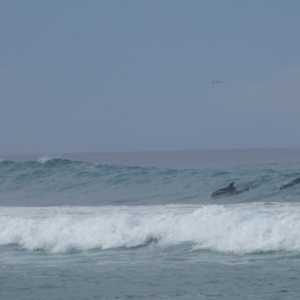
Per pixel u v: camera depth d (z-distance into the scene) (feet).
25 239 201.16
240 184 372.99
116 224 203.82
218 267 159.22
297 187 340.39
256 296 130.00
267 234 181.16
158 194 373.20
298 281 141.18
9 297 135.44
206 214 202.39
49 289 141.08
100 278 150.92
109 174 445.37
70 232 202.39
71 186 428.56
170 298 130.62
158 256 177.17
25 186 441.27
